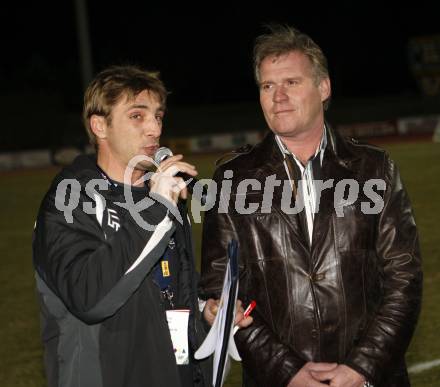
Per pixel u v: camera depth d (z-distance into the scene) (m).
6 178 19.53
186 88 34.38
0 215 12.65
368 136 23.77
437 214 9.38
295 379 2.42
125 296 2.15
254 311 2.53
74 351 2.26
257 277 2.54
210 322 2.46
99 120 2.37
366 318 2.51
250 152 2.64
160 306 2.31
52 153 22.97
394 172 2.58
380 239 2.53
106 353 2.25
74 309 2.16
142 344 2.27
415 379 4.37
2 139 25.95
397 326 2.45
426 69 26.38
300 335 2.50
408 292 2.48
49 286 2.24
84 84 21.03
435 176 12.95
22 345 5.60
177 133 27.11
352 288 2.49
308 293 2.49
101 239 2.24
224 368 2.17
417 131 23.61
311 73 2.52
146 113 2.36
